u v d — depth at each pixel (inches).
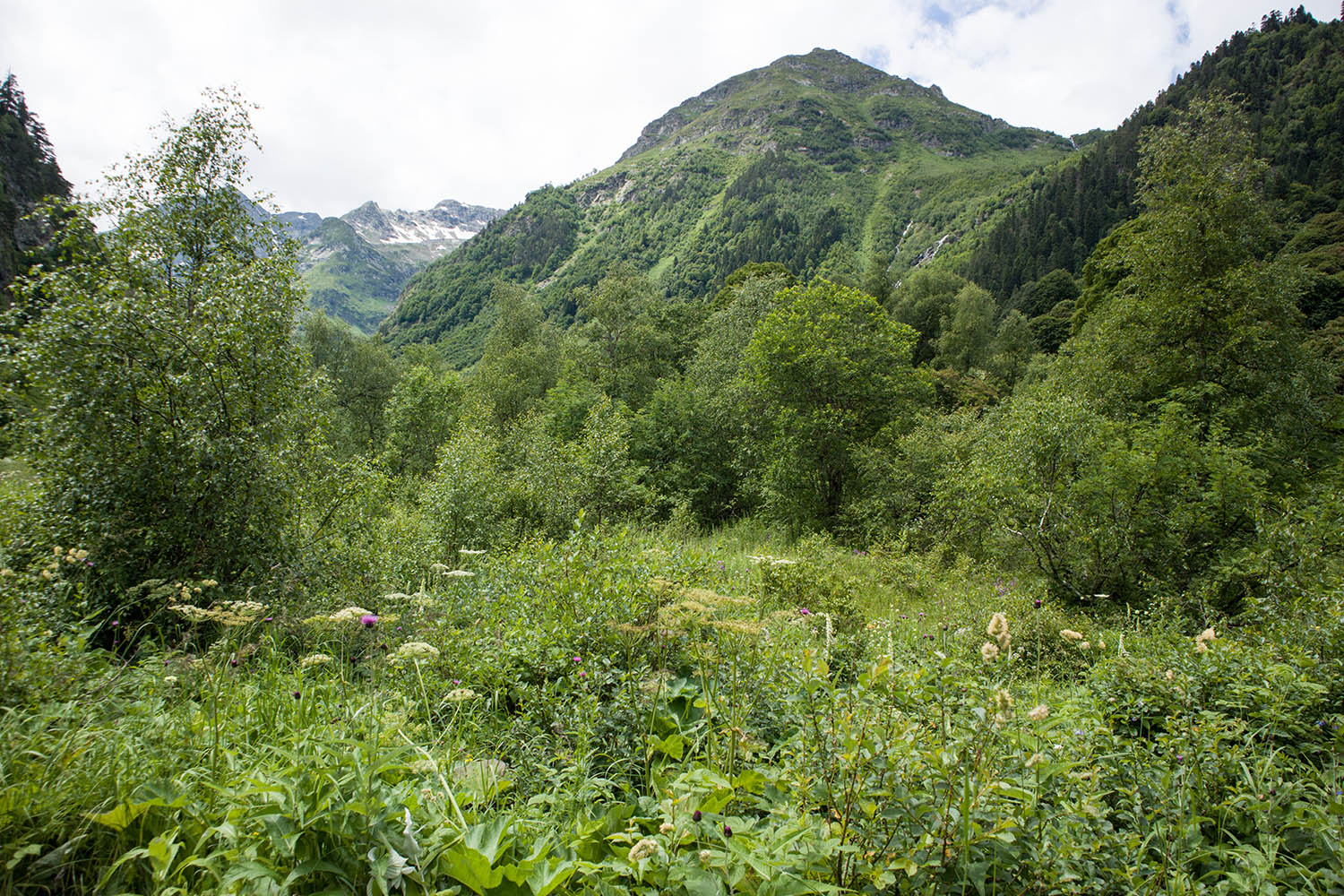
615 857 95.7
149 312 263.4
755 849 82.5
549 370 1541.6
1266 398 582.9
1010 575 447.2
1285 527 330.3
